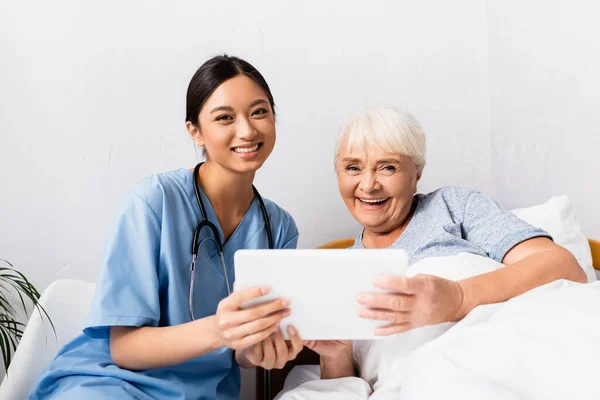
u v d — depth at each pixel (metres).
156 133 1.61
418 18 1.73
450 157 1.78
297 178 1.69
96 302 1.04
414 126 1.30
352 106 1.71
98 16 1.56
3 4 1.52
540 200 1.72
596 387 0.76
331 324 0.89
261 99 1.12
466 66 1.76
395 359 1.08
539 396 0.80
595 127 1.56
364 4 1.70
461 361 0.86
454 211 1.32
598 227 1.60
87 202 1.59
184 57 1.61
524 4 1.68
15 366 1.13
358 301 0.86
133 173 1.60
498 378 0.83
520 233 1.19
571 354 0.81
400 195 1.30
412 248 1.28
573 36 1.58
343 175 1.33
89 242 1.59
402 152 1.27
